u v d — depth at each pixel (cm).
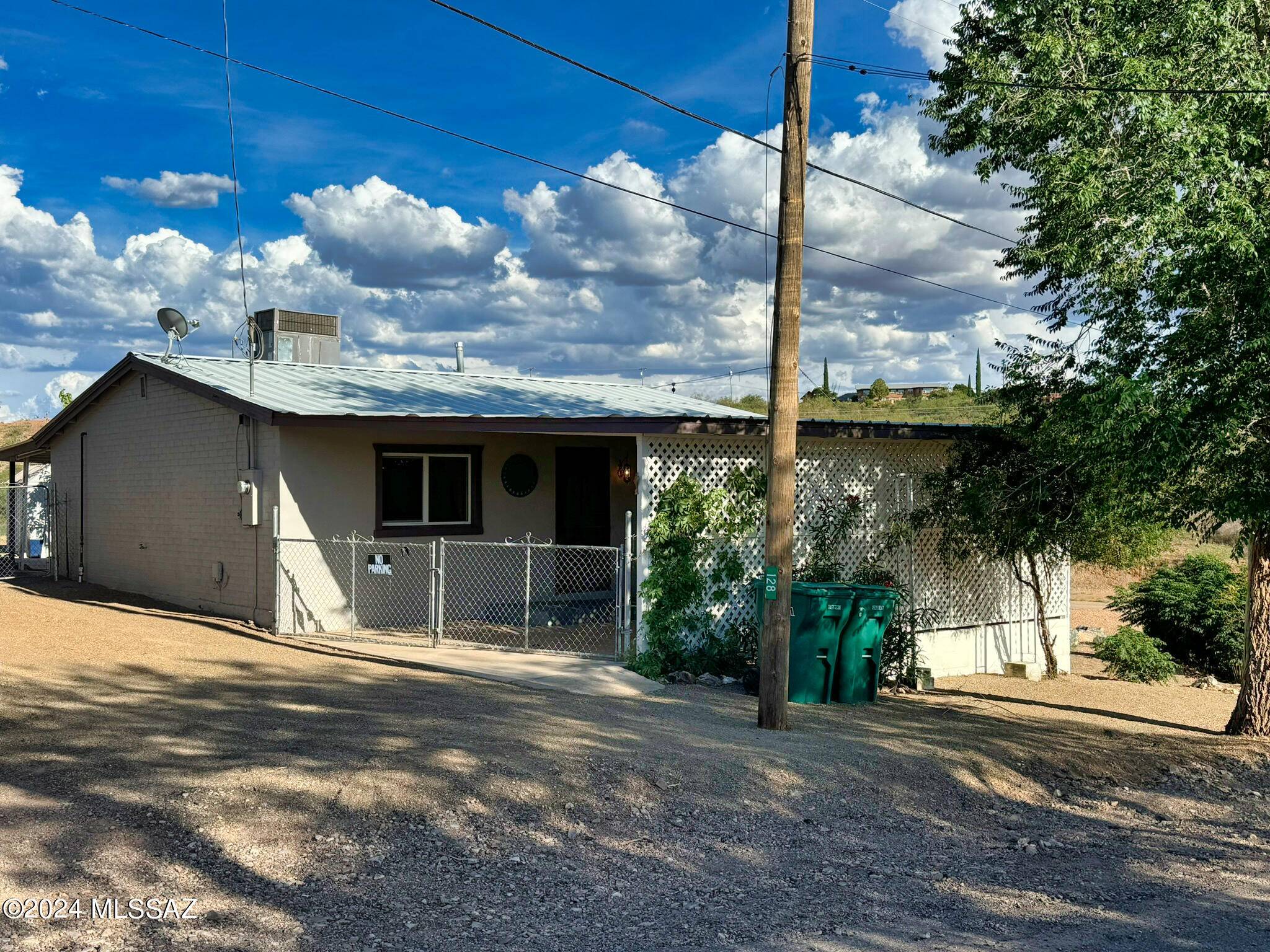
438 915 533
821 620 1112
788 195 931
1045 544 1341
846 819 754
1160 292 930
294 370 1766
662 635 1191
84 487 1902
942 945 528
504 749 801
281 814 644
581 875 608
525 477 1659
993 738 1001
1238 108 994
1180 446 894
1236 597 1748
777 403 948
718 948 512
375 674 1118
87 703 906
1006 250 1277
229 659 1166
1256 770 1004
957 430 1366
